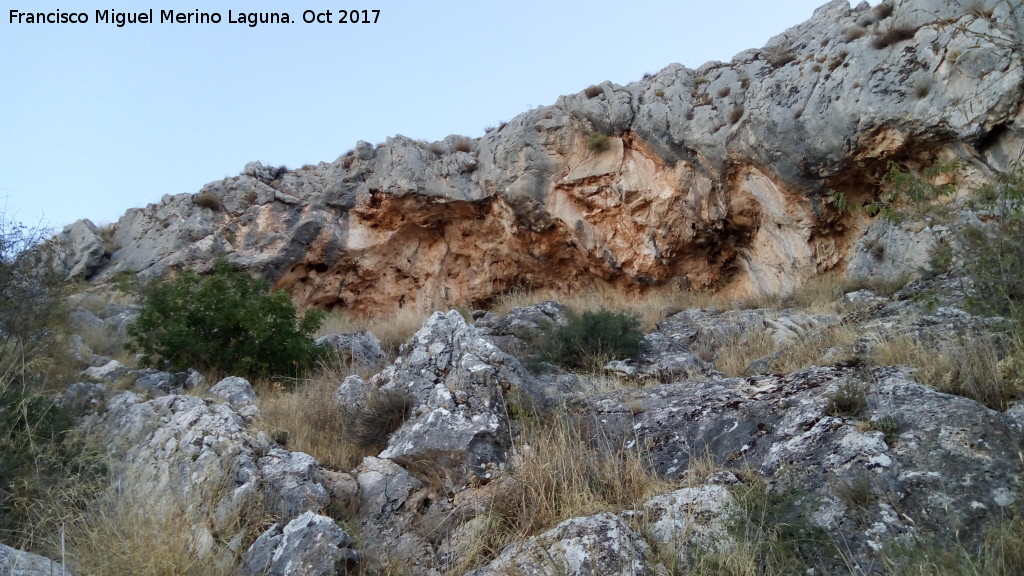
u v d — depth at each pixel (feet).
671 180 52.70
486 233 61.00
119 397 23.22
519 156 57.57
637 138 54.24
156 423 21.21
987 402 16.76
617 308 49.14
